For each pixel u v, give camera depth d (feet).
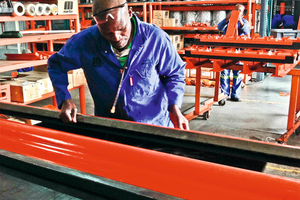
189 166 2.87
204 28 22.04
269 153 3.25
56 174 3.31
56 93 5.74
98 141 3.45
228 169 2.75
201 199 2.62
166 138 3.94
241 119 16.39
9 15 11.44
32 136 3.85
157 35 5.51
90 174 3.17
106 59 5.50
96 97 6.24
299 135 14.14
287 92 22.21
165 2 23.44
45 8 12.93
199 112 15.70
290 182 2.48
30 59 12.80
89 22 26.40
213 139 3.60
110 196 3.00
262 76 26.32
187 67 13.12
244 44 11.74
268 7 27.86
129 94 5.81
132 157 3.13
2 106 5.53
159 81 6.24
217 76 17.17
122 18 4.63
